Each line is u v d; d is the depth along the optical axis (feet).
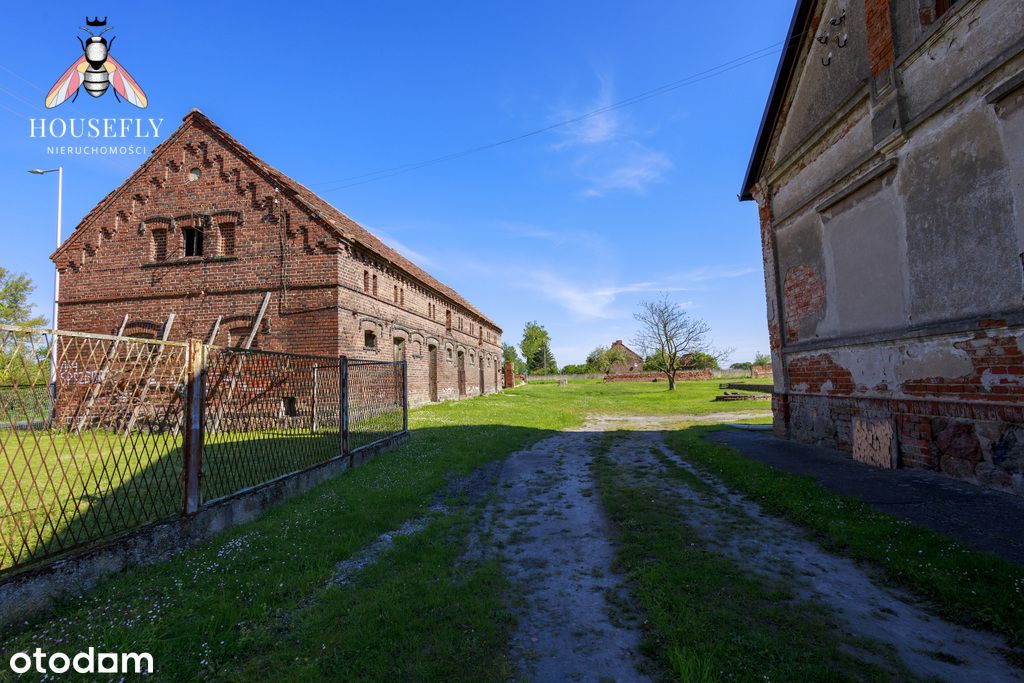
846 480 20.49
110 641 10.00
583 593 12.52
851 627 10.28
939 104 19.30
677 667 8.95
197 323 48.67
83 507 17.53
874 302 23.84
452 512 19.99
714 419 57.57
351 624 10.69
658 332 126.62
